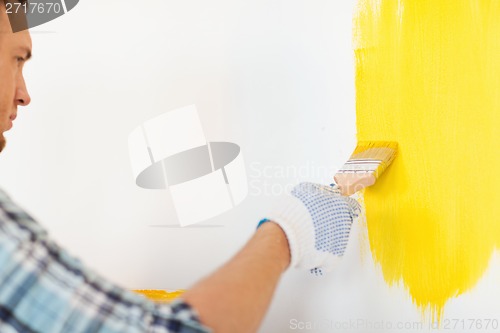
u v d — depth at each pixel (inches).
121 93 46.3
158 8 44.9
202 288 21.5
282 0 42.2
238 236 44.9
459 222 39.2
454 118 38.8
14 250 17.5
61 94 47.4
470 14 37.8
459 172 38.9
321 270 33.9
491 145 38.0
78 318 17.6
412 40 39.3
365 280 41.9
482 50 37.8
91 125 47.2
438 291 40.0
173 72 45.1
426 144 39.6
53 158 48.2
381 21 40.0
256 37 43.1
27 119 48.2
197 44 44.4
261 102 43.4
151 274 47.1
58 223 48.6
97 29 46.1
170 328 18.5
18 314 17.3
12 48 29.0
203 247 45.8
